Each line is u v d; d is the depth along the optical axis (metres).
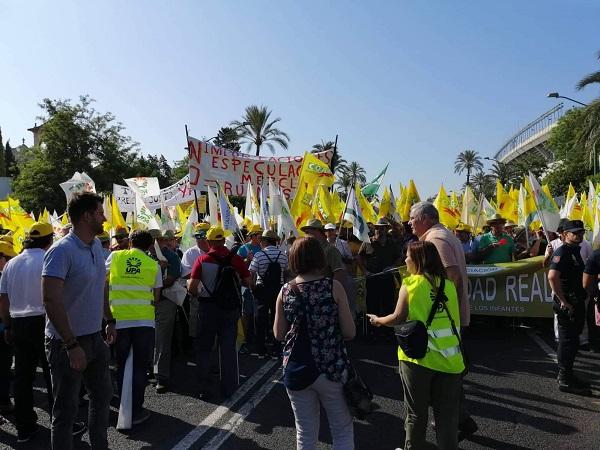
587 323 7.14
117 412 5.14
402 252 8.60
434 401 3.35
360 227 7.89
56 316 3.25
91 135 38.00
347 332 3.21
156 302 5.17
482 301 8.28
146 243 5.21
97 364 3.67
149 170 44.38
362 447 4.14
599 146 26.03
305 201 8.99
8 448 4.29
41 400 5.58
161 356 5.70
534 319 8.92
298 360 3.11
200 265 5.43
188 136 9.99
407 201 10.70
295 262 3.28
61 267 3.32
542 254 9.55
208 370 5.48
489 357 6.82
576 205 10.00
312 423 3.18
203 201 14.36
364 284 8.55
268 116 45.75
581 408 4.94
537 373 6.08
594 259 5.19
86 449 4.28
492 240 8.80
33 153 37.72
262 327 7.01
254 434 4.46
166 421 4.80
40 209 35.91
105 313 4.30
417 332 3.23
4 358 5.16
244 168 10.52
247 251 8.27
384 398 5.32
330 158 10.59
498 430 4.44
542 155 73.56
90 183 9.62
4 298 4.50
